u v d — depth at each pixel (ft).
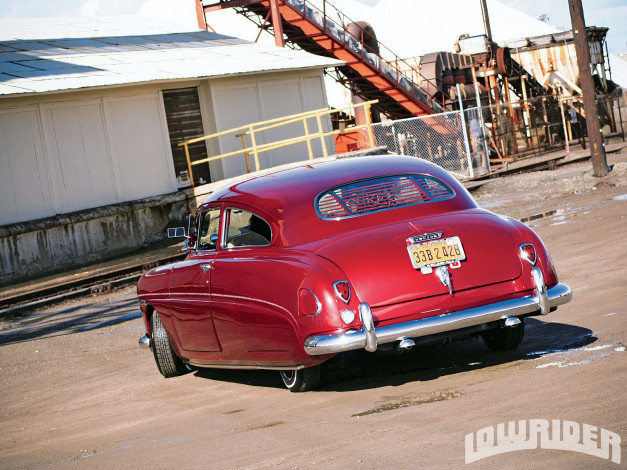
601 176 61.57
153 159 67.36
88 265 58.80
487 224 16.49
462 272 15.78
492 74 115.55
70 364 27.78
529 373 15.30
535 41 128.57
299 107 81.66
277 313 16.17
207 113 72.13
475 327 15.90
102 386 23.07
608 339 17.15
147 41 84.07
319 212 17.19
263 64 76.48
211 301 18.43
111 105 64.49
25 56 70.08
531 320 20.97
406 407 14.30
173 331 20.94
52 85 58.59
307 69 82.12
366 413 14.39
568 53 125.80
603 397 12.73
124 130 65.31
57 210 60.13
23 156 58.44
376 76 102.53
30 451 16.61
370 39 106.32
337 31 98.58
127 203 63.05
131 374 24.21
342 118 112.06
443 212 17.25
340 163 19.12
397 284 15.42
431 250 15.75
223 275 17.98
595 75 127.75
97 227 60.90
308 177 18.33
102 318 37.91
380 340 15.10
